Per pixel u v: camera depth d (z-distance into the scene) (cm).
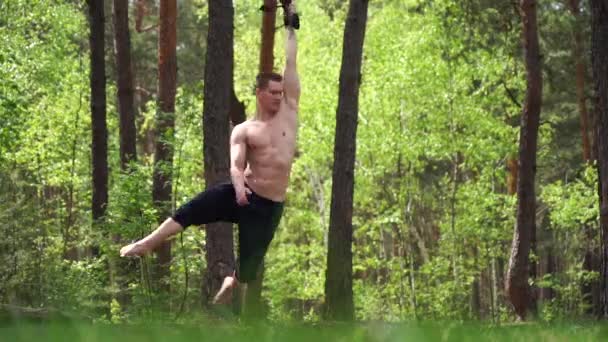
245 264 710
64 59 3244
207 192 702
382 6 4341
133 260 1772
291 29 741
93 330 291
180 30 4394
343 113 1831
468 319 509
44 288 1468
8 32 3003
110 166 3394
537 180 4322
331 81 3822
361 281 3769
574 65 3334
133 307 1603
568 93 3591
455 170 3819
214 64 1498
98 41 2136
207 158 1495
